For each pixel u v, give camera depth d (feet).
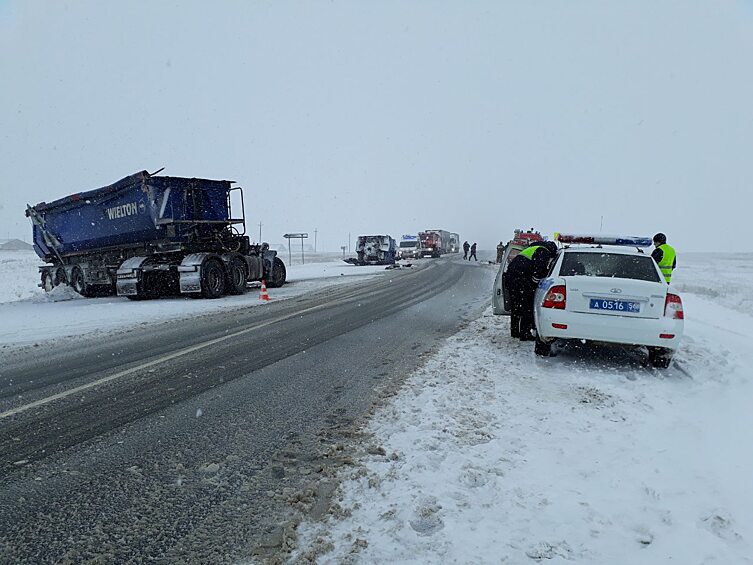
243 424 14.12
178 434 13.43
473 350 22.99
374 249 125.18
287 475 10.98
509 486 10.05
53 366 21.52
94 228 52.44
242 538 8.69
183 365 21.15
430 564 7.71
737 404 15.31
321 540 8.43
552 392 16.25
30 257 160.25
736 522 8.76
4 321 34.81
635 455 11.51
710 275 81.46
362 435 13.07
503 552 7.98
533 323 23.94
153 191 45.55
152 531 8.93
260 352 23.62
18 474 11.17
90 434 13.48
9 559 8.15
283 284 65.67
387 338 27.02
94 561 8.09
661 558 7.82
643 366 19.94
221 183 50.72
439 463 11.18
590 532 8.51
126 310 40.47
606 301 18.93
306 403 15.90
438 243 179.63
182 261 48.19
